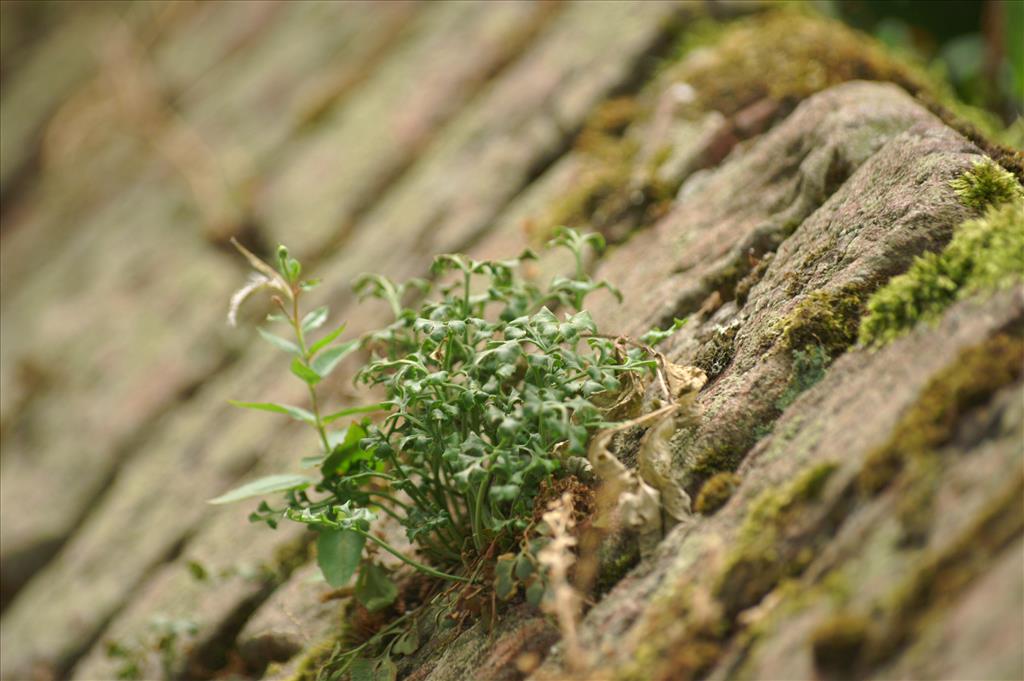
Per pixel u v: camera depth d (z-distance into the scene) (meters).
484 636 1.56
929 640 1.04
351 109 4.20
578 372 1.65
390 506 2.12
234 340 3.64
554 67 3.36
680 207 2.43
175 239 4.41
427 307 1.75
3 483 3.76
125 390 3.71
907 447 1.22
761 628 1.21
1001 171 1.56
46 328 4.43
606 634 1.36
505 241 2.78
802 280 1.67
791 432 1.43
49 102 6.51
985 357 1.24
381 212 3.44
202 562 2.53
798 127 2.17
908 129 1.78
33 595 3.11
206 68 5.56
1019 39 2.90
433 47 4.12
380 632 1.78
